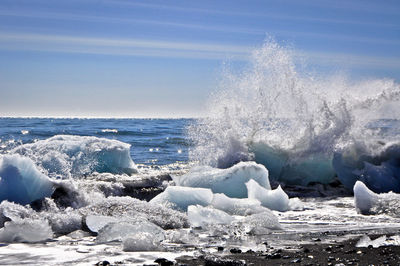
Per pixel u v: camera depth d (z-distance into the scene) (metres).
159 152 16.83
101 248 3.69
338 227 5.13
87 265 3.05
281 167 10.42
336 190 9.49
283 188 9.57
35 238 4.05
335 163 9.88
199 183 7.91
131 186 8.46
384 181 9.27
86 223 4.52
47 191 5.78
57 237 4.28
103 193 7.63
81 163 9.71
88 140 10.54
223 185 7.83
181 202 6.23
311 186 9.91
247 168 7.94
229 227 4.77
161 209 5.37
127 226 4.16
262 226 4.88
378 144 10.04
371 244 3.79
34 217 4.67
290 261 3.14
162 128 36.47
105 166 10.14
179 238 4.16
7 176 5.54
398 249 3.54
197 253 3.46
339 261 3.12
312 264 3.03
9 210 4.65
